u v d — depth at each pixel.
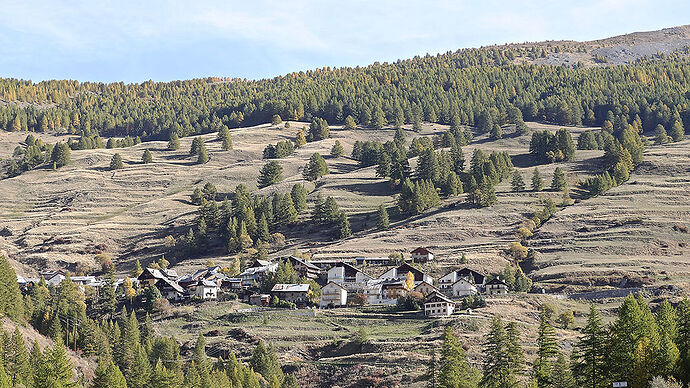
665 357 103.50
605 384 106.75
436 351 166.88
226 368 159.00
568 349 166.12
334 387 158.75
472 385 126.19
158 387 141.12
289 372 167.75
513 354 123.19
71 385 129.88
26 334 166.50
